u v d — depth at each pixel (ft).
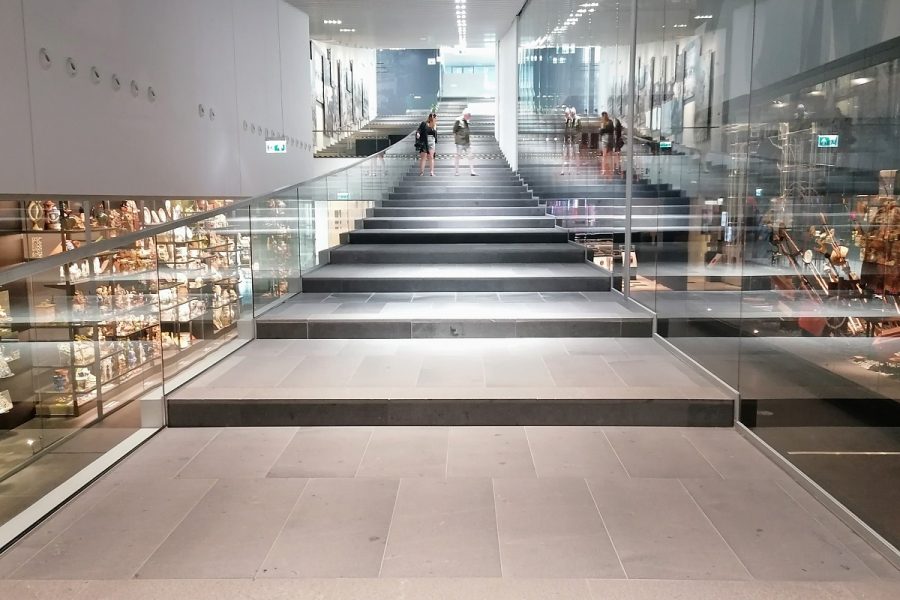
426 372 12.41
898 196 6.55
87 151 18.26
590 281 18.47
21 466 11.53
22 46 15.70
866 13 7.09
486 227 26.55
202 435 10.62
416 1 36.11
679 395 10.91
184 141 24.22
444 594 6.06
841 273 7.55
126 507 8.18
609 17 18.84
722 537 7.31
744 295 10.47
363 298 17.88
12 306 11.99
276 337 15.29
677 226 13.65
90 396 11.66
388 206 31.71
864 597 5.86
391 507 8.09
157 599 6.03
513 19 41.11
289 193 17.99
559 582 6.23
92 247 9.41
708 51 12.26
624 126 17.29
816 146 8.22
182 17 24.08
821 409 8.09
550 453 9.73
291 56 36.88
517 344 14.62
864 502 7.24
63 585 6.26
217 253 13.84
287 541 7.32
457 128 38.78
